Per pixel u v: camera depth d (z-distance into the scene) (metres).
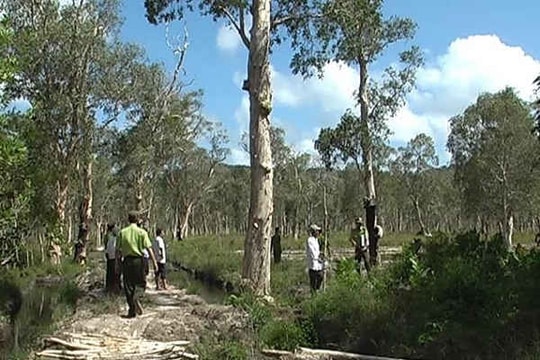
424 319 11.88
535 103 13.44
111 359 11.67
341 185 72.12
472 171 58.03
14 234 13.86
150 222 63.34
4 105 13.40
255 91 18.16
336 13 20.16
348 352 12.43
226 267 27.38
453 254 14.77
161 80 42.06
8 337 13.46
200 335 13.01
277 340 12.46
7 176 13.25
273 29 20.02
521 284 11.72
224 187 93.12
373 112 29.98
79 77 35.16
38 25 33.28
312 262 17.36
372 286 14.68
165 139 49.31
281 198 72.81
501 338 10.86
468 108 59.22
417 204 78.69
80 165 37.03
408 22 28.89
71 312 16.39
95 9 35.94
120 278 19.80
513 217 60.28
